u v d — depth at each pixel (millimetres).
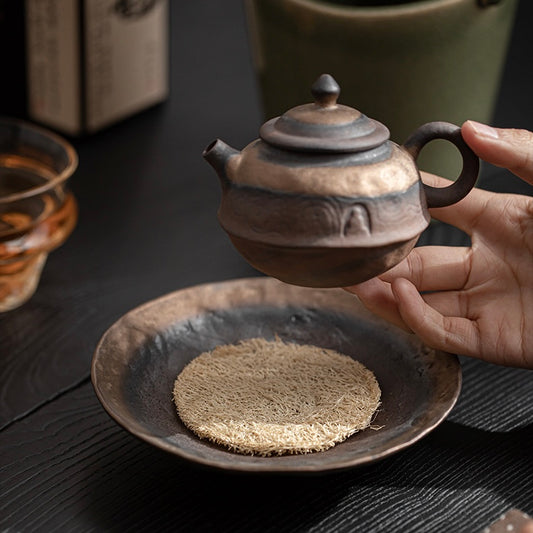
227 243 1123
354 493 855
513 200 917
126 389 881
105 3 1272
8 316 1018
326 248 801
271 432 854
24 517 845
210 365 917
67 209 1018
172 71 1591
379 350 925
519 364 901
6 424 910
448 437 895
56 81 1315
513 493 855
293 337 945
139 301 1040
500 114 1369
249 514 843
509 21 1064
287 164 805
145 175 1258
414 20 1014
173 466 874
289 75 1075
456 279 924
